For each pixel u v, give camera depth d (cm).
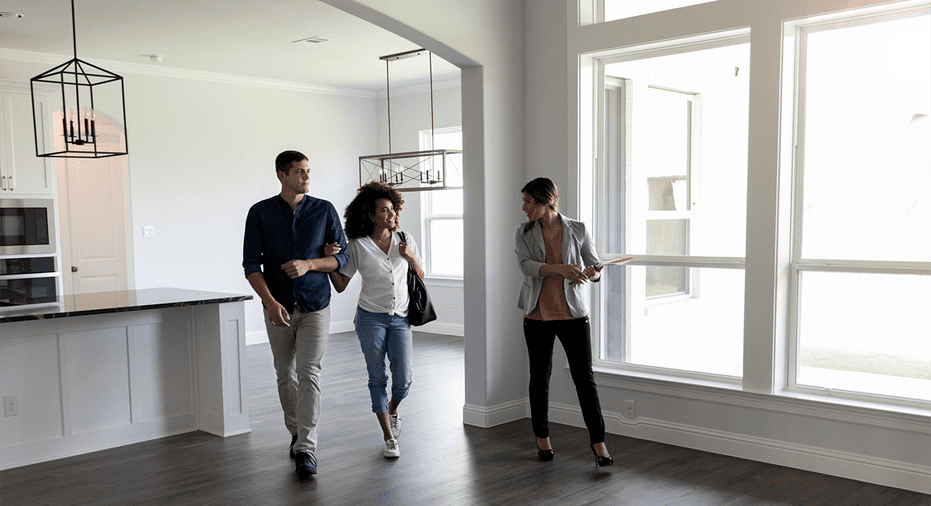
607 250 443
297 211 360
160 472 368
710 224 400
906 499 319
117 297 443
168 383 439
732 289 391
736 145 388
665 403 406
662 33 394
